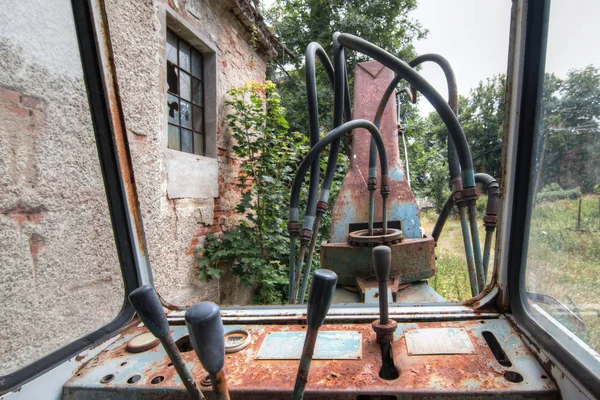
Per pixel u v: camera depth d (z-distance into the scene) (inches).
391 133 86.8
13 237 35.5
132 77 75.2
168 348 21.6
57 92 38.8
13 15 34.9
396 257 66.7
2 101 34.7
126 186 42.2
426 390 24.4
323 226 171.2
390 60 52.5
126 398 27.4
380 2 366.0
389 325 29.5
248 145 138.7
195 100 130.0
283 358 29.2
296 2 369.1
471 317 33.3
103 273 43.8
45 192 38.4
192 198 111.8
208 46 128.3
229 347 30.9
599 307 22.3
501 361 27.4
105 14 40.9
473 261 55.1
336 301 66.2
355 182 83.6
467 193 50.8
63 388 28.7
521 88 31.3
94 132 41.1
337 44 64.6
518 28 30.9
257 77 179.5
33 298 36.6
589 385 20.8
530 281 32.0
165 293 90.8
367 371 26.8
